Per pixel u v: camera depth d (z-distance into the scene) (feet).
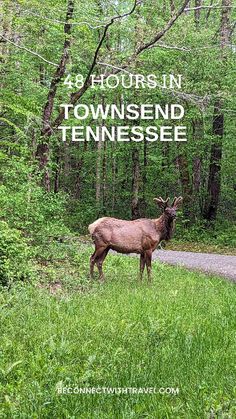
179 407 17.37
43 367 20.76
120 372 20.48
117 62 64.59
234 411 16.80
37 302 33.63
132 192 105.09
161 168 108.06
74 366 21.45
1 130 64.08
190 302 34.83
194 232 92.79
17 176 52.19
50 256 50.78
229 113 90.79
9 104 52.44
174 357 22.26
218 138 98.53
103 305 33.30
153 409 17.40
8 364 21.06
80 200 120.47
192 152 100.32
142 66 79.10
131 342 24.62
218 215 112.47
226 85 83.82
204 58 81.97
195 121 99.71
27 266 40.68
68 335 25.41
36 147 61.93
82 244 58.29
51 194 54.90
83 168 128.26
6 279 38.42
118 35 79.97
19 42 60.90
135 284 43.86
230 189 118.32
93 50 65.46
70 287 41.60
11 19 55.06
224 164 104.68
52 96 61.87
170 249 82.38
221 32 88.63
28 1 53.36
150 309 31.76
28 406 17.48
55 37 64.64
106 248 45.57
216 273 54.03
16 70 63.72
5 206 50.03
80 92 60.64
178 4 82.84
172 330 26.50
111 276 48.47
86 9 57.41
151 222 45.98
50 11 56.24
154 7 82.12
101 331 26.40
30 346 24.00
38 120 54.90
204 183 121.49
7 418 16.97
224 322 28.84
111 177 125.18
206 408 16.99
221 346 24.26
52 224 52.54
